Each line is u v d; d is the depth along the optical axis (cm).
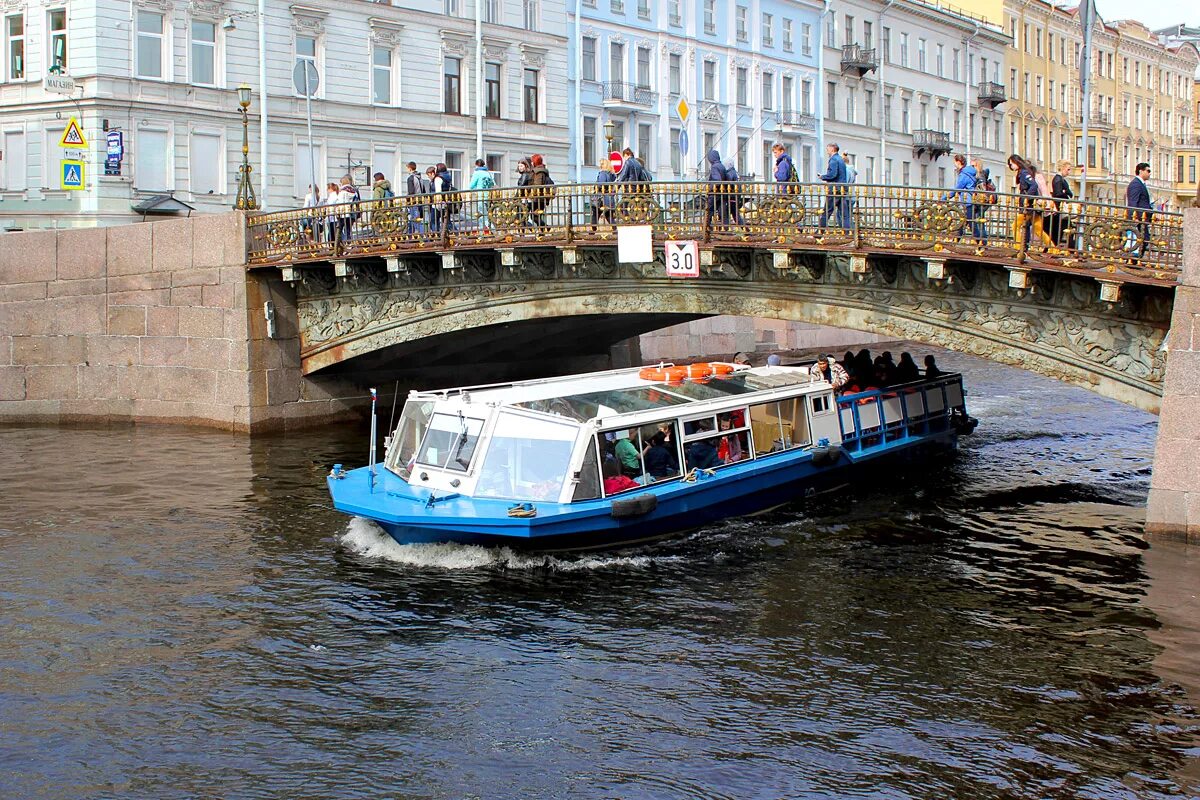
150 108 3681
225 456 2255
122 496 1911
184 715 1098
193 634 1292
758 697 1126
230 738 1052
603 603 1384
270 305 2530
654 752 1021
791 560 1552
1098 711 1091
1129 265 1555
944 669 1188
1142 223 1544
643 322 2788
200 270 2562
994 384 3544
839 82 6241
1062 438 2509
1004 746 1027
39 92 3697
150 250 2623
